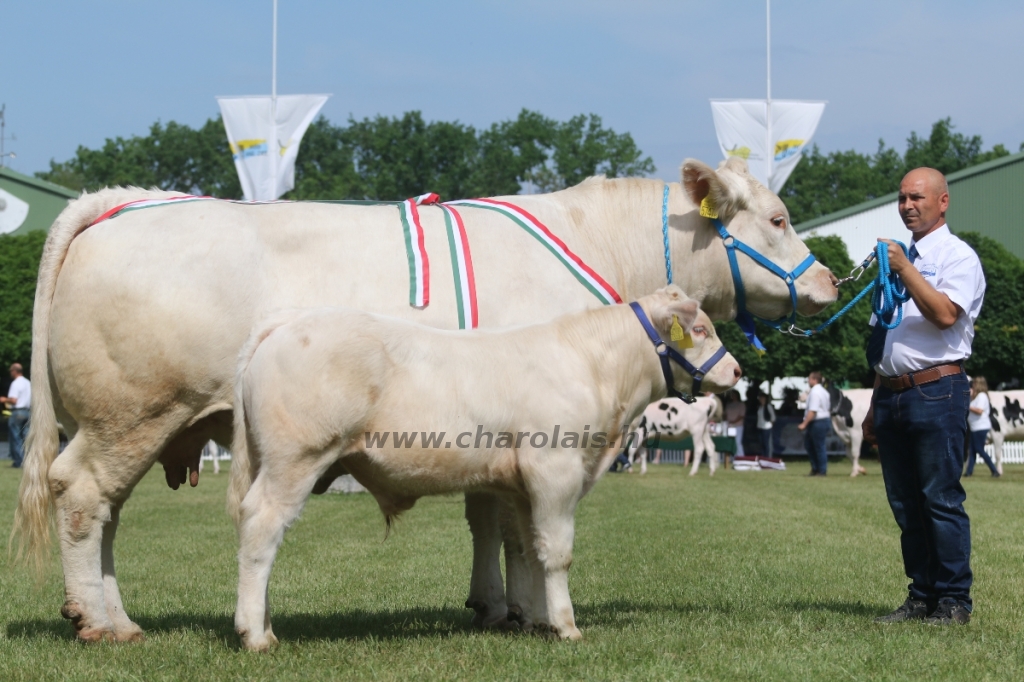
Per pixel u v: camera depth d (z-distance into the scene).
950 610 5.86
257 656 4.82
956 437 5.86
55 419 5.46
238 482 5.01
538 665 4.68
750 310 6.55
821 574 8.03
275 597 7.15
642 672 4.56
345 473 5.34
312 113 18.30
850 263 30.47
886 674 4.58
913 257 6.11
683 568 8.34
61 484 5.35
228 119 18.28
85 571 5.36
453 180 70.88
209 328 5.23
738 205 6.25
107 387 5.27
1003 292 31.08
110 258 5.26
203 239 5.30
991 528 11.12
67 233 5.43
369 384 4.93
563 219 6.11
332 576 8.02
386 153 71.62
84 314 5.25
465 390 5.07
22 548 5.40
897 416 6.02
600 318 5.52
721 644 5.13
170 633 5.66
